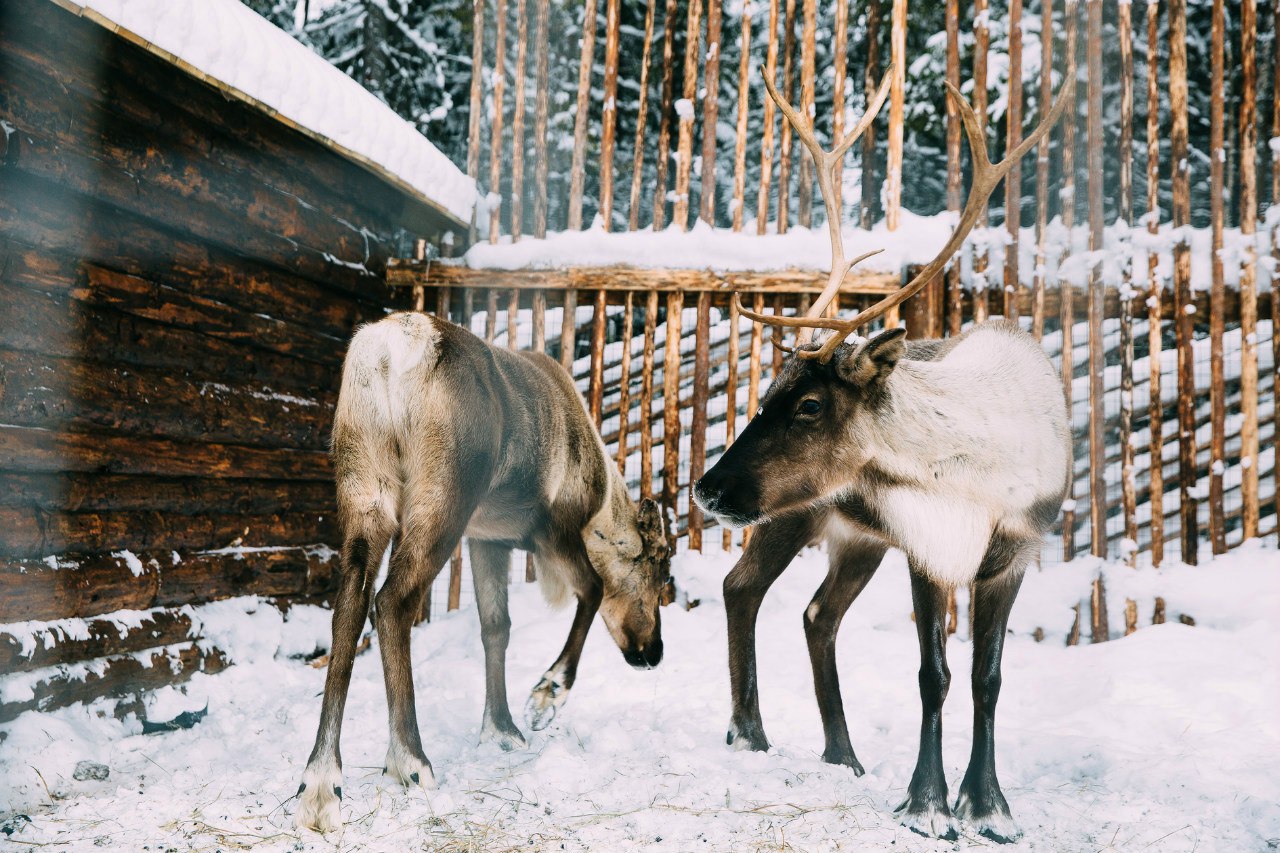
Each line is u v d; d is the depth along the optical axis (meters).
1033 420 3.19
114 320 4.18
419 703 4.48
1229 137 8.96
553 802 2.98
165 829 2.73
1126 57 6.08
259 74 4.51
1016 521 3.09
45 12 3.69
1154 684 4.57
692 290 6.27
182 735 3.90
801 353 3.14
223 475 4.89
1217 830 2.92
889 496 3.13
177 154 4.45
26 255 3.70
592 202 11.17
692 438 6.27
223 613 4.83
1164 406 6.51
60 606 3.82
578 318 7.79
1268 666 4.70
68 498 3.94
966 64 10.24
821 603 3.75
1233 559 5.68
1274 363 5.80
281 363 5.41
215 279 4.79
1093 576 5.71
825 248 6.15
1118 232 6.03
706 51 6.64
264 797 3.00
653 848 2.62
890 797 3.15
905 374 3.15
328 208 5.86
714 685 4.63
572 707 4.52
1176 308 5.91
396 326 3.38
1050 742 3.85
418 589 3.23
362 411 3.29
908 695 4.73
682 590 6.06
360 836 2.69
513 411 3.78
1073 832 2.91
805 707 4.43
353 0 11.30
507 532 3.93
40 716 3.55
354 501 3.26
